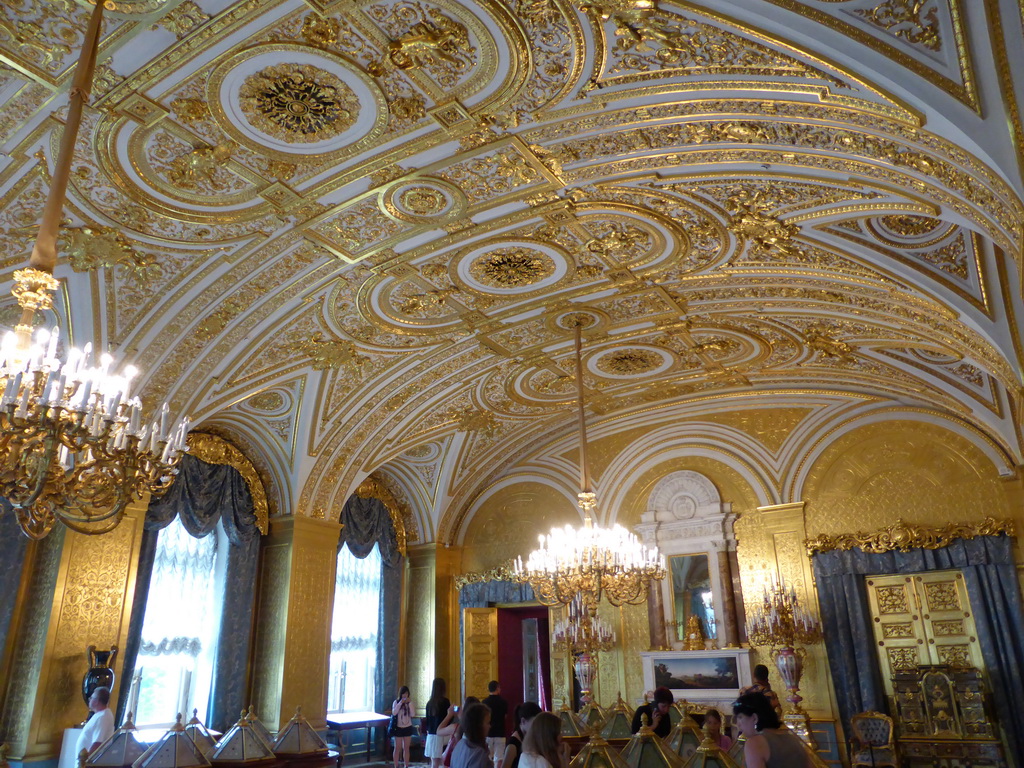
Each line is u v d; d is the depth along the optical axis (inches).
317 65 206.4
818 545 478.6
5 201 245.9
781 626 464.4
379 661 532.4
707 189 267.1
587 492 360.2
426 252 305.9
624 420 550.9
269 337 353.1
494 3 185.6
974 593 431.5
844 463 490.3
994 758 393.7
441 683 409.4
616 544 351.9
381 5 188.5
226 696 422.3
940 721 410.9
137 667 395.9
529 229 294.2
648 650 506.9
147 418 343.3
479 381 453.7
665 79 209.0
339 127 230.1
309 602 451.5
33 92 208.7
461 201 270.4
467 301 352.8
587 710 356.5
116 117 218.1
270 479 462.0
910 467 469.1
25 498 164.6
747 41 186.2
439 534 577.3
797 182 250.7
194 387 353.4
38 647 330.0
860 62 172.6
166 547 422.9
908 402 477.1
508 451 569.0
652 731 222.8
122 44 195.3
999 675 414.6
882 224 265.7
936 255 269.0
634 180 261.4
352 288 331.6
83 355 175.3
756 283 336.5
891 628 456.4
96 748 245.0
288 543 449.7
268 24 193.5
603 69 206.7
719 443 530.6
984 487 444.5
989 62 155.8
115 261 283.4
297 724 267.9
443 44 199.2
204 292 311.0
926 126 177.8
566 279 335.9
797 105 203.6
